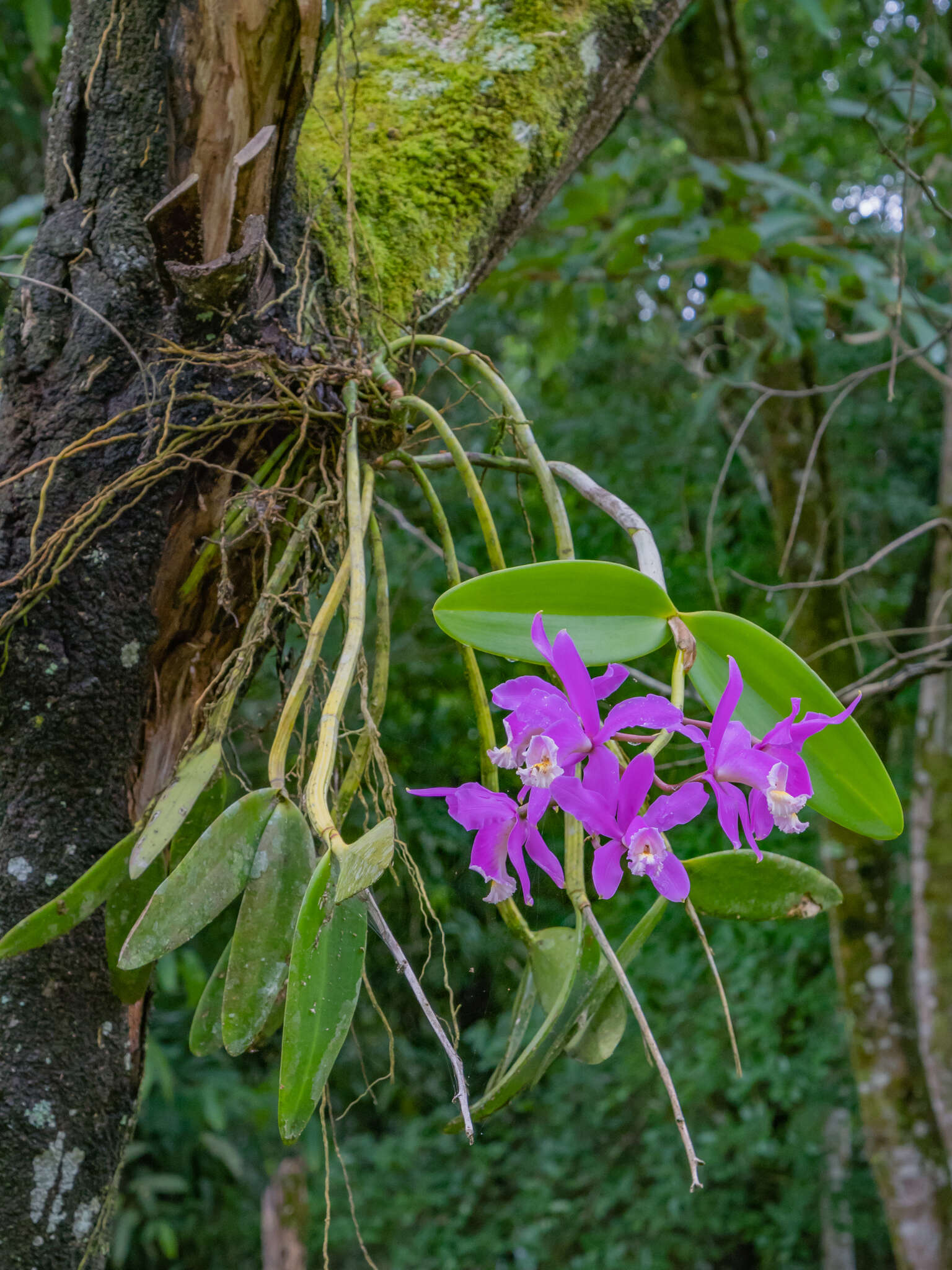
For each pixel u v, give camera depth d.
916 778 3.45
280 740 1.05
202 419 1.19
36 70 2.92
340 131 1.38
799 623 3.42
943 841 3.36
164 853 1.15
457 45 1.45
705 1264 5.51
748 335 3.53
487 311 4.45
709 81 3.50
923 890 3.40
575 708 0.97
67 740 1.17
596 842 0.97
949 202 3.62
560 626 1.03
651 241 2.89
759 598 4.15
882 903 3.39
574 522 4.04
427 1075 4.08
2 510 1.17
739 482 4.34
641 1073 5.06
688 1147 0.91
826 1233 5.28
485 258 1.45
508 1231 5.82
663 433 4.57
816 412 3.42
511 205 1.45
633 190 4.18
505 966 1.35
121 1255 4.26
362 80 1.42
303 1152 3.71
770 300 2.59
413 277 1.36
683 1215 5.36
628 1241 5.54
